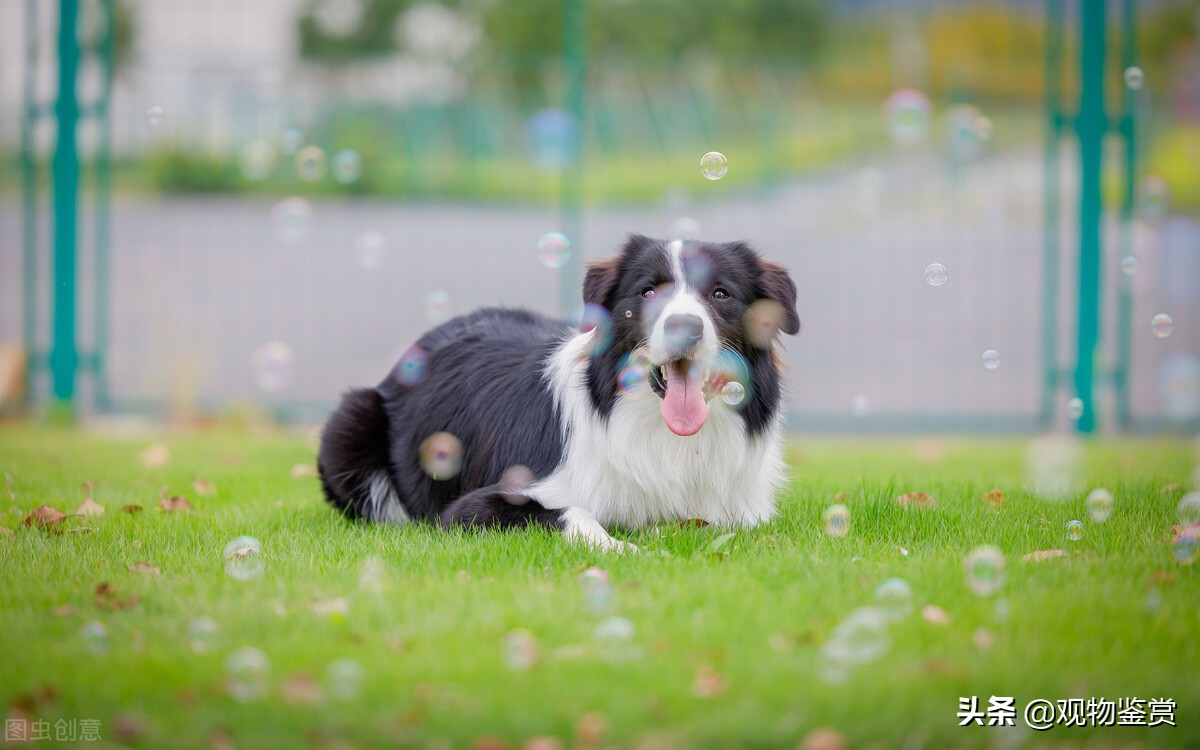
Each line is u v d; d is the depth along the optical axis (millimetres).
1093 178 8539
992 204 18359
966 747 2643
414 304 13703
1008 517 4836
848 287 15273
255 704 2762
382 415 5250
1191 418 8914
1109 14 8438
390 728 2643
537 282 14586
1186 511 4855
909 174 18562
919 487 5621
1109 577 3795
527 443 4715
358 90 15320
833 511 4504
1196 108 19953
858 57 19531
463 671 2934
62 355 8586
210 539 4477
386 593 3568
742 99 19656
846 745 2607
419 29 14805
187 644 3180
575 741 2600
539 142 11648
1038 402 10336
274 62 11938
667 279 4305
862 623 2926
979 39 18312
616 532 4516
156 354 9523
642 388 4387
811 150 19141
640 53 20031
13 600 3580
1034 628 3285
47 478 5922
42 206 14555
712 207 18812
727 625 3258
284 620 3354
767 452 4719
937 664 2961
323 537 4520
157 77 10688
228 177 15742
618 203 18703
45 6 8398
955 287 15312
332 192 16266
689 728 2631
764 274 4531
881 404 10172
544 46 17625
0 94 8672
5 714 2734
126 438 7914
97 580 3801
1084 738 2705
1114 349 11812
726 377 4367
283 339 12125
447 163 16906
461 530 4473
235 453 7141
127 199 15562
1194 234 15547
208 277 14609
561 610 3389
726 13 20031
